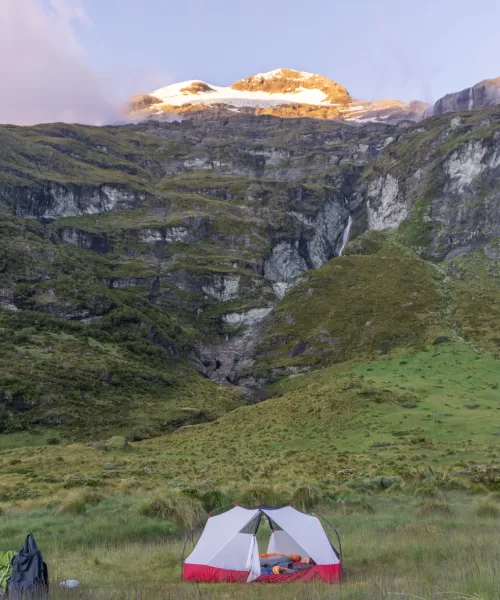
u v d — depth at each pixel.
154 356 157.25
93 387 122.06
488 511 27.64
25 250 172.38
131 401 124.44
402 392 97.75
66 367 124.38
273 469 57.22
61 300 160.00
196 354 183.75
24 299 155.88
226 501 28.59
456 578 13.48
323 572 16.33
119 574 16.92
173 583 16.06
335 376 131.88
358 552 19.23
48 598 13.49
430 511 28.16
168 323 185.88
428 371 119.19
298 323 182.38
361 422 84.00
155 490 38.06
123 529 22.89
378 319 166.88
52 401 111.44
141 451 80.69
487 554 16.00
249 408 105.19
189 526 23.91
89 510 28.17
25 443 99.31
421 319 161.38
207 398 139.88
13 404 108.12
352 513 29.81
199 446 81.62
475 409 87.69
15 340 133.12
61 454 76.12
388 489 40.91
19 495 38.59
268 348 175.62
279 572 16.41
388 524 25.02
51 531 23.19
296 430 85.88
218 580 16.34
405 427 79.31
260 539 19.59
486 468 49.22
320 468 57.06
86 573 16.84
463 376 112.94
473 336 142.38
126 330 162.75
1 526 24.02
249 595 14.13
